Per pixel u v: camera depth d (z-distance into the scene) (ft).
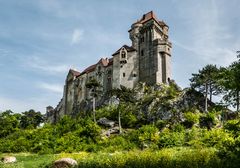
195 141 151.33
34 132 261.65
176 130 213.87
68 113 368.68
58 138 226.58
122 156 78.33
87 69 372.17
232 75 45.96
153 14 342.85
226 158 49.57
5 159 131.64
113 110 273.54
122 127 254.68
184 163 63.05
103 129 248.52
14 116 375.45
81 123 256.73
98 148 194.18
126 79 312.71
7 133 338.54
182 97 262.67
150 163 66.18
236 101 48.08
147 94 287.28
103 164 72.49
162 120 242.78
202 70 255.50
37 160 127.85
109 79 325.21
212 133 146.30
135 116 265.34
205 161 62.03
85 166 75.97
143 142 190.08
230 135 49.90
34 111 419.33
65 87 384.88
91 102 330.54
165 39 312.29
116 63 319.68
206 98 250.98
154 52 309.42
